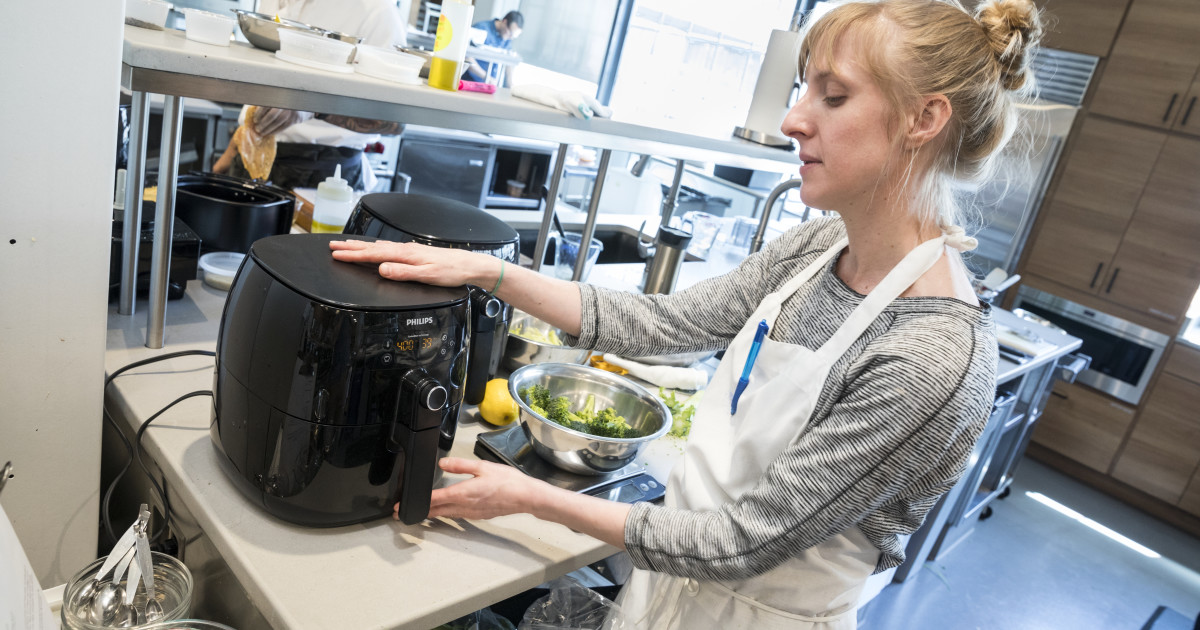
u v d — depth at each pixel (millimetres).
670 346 1241
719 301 1231
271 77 1056
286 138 2900
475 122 1318
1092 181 4133
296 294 869
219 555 986
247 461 924
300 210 1917
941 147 915
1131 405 4074
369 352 869
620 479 1251
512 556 1013
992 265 4402
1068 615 2994
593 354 1657
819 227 1162
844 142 894
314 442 885
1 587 573
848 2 906
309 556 919
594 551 1075
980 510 3279
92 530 1099
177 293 1423
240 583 909
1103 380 4152
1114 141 4047
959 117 894
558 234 2059
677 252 1832
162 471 1052
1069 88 4176
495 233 1253
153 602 862
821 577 1013
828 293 1037
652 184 4637
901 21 868
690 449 1129
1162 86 3865
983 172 971
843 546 998
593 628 1187
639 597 1205
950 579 3023
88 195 926
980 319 894
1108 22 4016
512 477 991
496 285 1133
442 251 1080
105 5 859
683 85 5219
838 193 929
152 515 1145
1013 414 3020
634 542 963
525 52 4926
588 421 1307
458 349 967
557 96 1451
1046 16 4238
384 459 931
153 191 1527
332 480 909
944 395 831
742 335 1110
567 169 4746
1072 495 4074
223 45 1140
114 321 1307
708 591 1078
